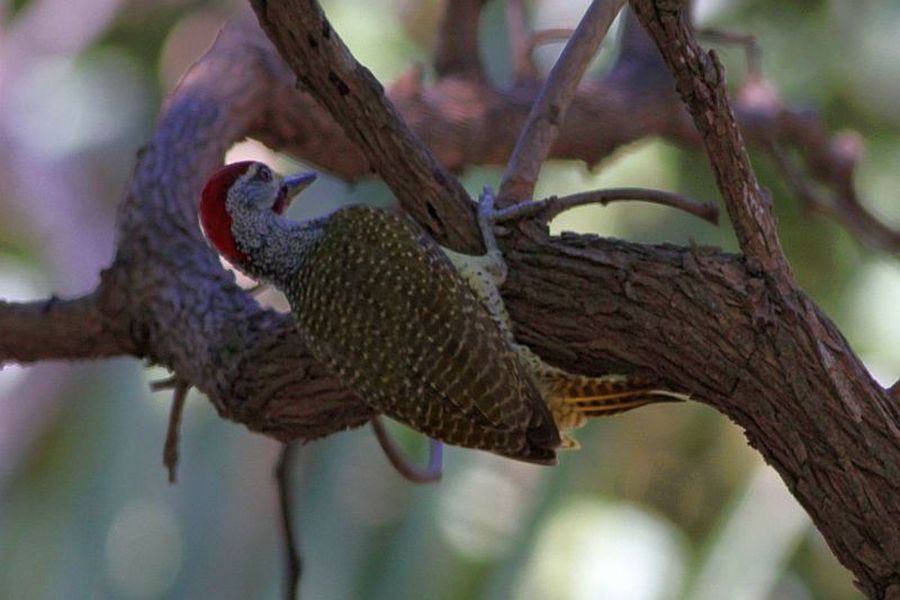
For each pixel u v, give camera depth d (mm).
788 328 7066
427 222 7820
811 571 17438
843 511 7121
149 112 19656
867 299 15617
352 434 15742
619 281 7309
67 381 17484
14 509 17625
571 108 12008
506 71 15680
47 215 19359
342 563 15656
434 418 7758
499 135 11703
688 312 7172
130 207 9453
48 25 19828
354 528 15750
